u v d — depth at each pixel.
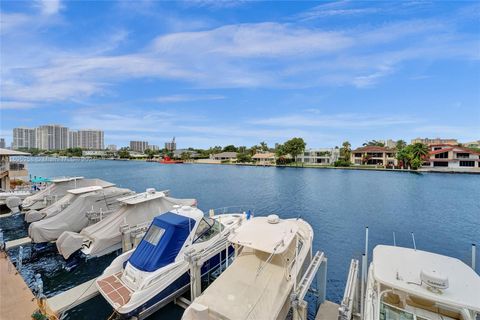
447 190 30.25
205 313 5.04
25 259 10.43
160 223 7.94
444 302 4.13
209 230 9.38
